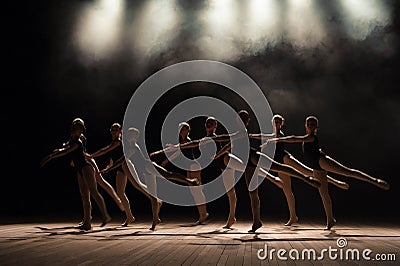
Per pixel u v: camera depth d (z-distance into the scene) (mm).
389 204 11484
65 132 11664
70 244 4117
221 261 3170
